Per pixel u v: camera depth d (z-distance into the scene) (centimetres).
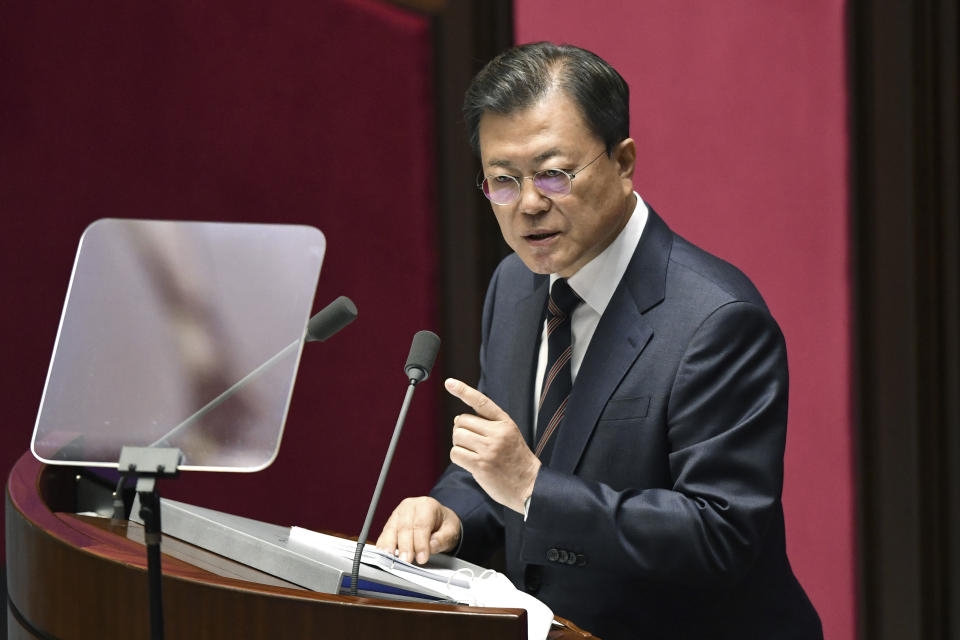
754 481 620
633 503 615
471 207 1395
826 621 1263
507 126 626
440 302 1416
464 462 618
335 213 1366
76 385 510
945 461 1213
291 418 1356
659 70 1302
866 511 1239
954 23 1175
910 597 1220
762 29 1255
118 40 1243
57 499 663
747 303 646
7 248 1199
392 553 637
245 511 1330
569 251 642
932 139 1194
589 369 671
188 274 532
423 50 1384
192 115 1288
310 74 1346
